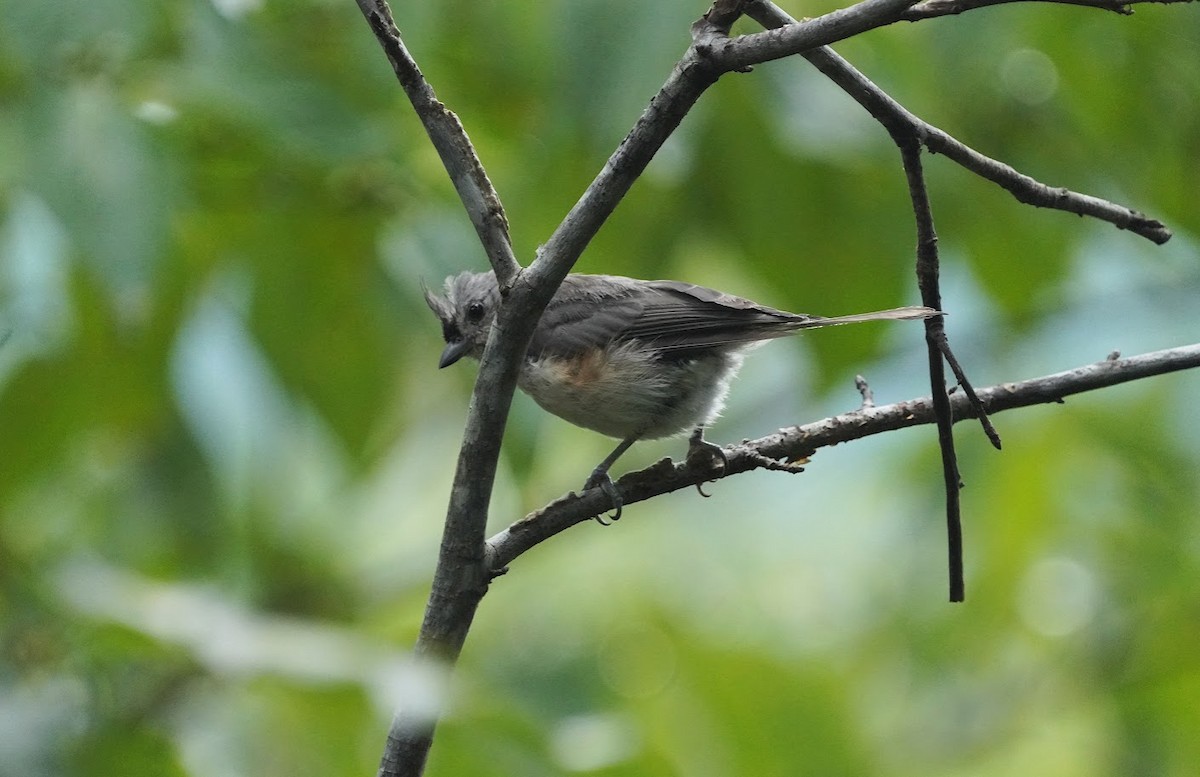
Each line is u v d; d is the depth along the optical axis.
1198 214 11.14
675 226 10.33
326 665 7.21
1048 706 13.23
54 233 8.88
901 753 13.14
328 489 12.66
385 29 5.60
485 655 11.30
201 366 11.33
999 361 12.57
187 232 9.98
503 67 9.70
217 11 8.56
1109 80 10.65
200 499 11.43
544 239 9.47
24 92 7.85
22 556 8.34
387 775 5.93
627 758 8.04
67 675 7.37
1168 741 12.48
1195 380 12.76
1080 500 12.46
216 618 7.60
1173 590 12.73
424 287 10.09
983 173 6.23
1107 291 13.64
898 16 5.08
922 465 12.68
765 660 12.09
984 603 12.62
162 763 7.00
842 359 10.24
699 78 5.34
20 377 9.84
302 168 9.54
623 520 14.60
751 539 14.97
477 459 5.86
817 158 9.74
